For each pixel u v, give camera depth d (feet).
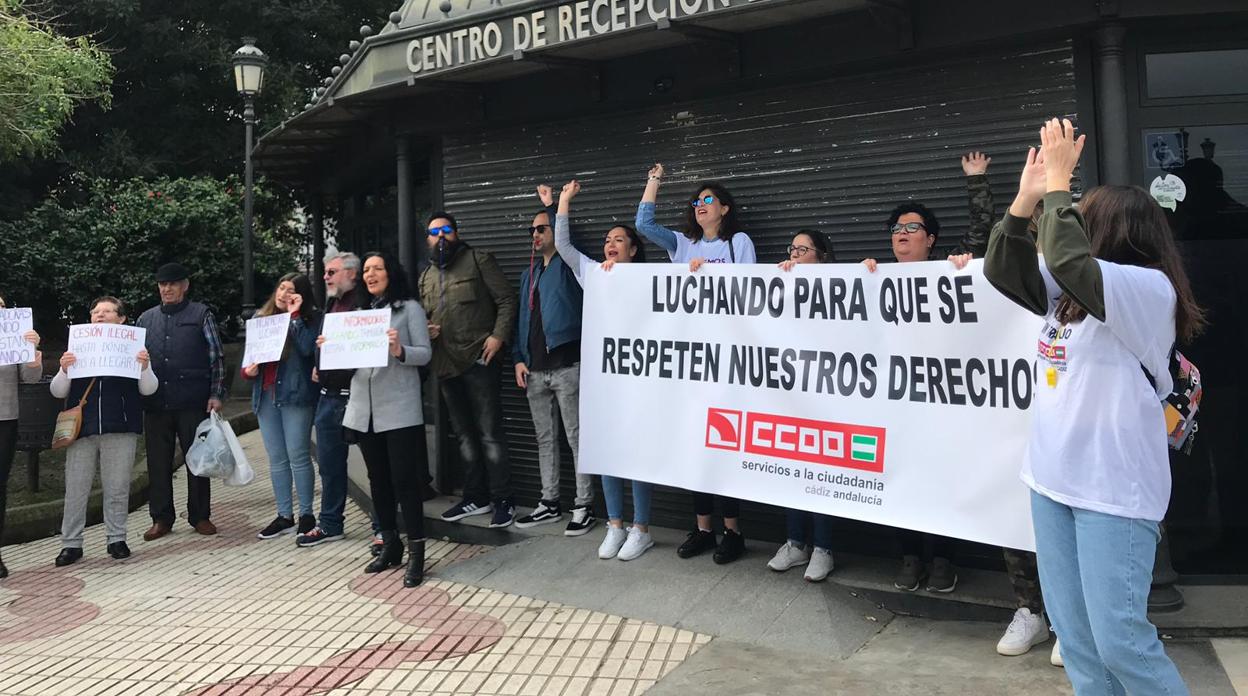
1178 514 15.07
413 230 22.35
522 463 20.85
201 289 41.50
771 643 13.60
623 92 18.57
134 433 20.68
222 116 60.90
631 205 19.16
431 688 12.64
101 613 16.62
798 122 17.15
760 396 15.07
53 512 23.18
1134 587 8.23
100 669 13.92
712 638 13.93
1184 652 12.39
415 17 21.86
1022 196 8.45
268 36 58.34
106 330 19.99
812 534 16.21
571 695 12.20
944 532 13.08
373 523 19.88
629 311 16.65
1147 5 13.50
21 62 33.09
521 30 17.44
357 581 17.60
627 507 19.52
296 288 20.90
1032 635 12.82
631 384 16.63
